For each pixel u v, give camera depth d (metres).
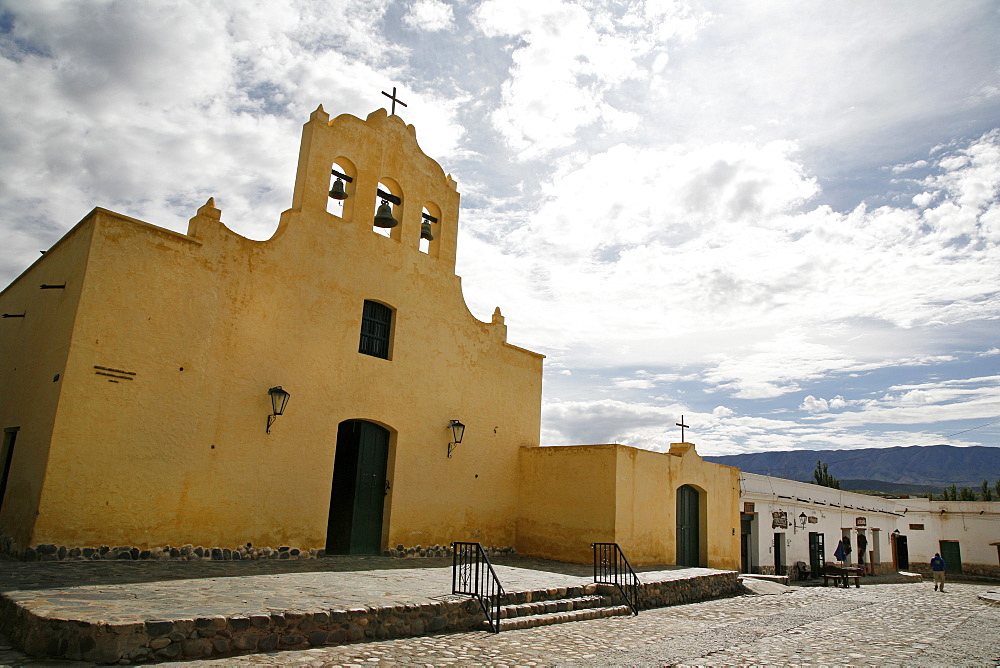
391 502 14.69
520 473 18.03
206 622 6.33
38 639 5.90
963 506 36.12
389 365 15.02
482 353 17.56
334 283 14.08
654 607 12.42
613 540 15.61
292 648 6.85
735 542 20.44
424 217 17.22
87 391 10.25
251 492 12.14
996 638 11.27
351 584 9.59
